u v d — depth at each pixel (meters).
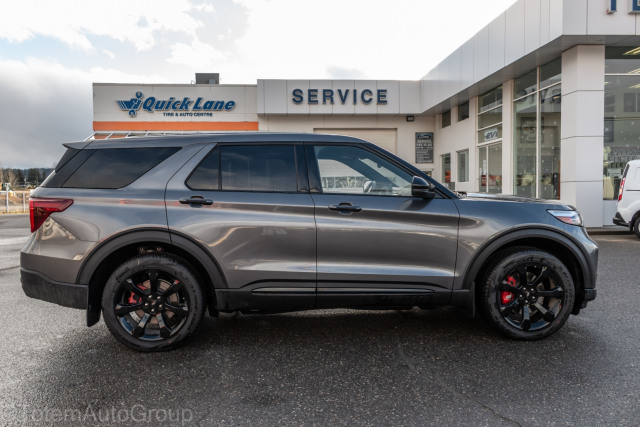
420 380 2.73
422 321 3.91
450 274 3.26
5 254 8.34
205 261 3.14
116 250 3.16
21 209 26.12
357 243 3.20
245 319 4.01
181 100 19.81
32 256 3.16
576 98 10.53
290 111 19.38
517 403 2.43
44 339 3.51
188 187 3.21
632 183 9.30
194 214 3.14
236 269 3.16
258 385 2.68
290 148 3.35
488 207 3.33
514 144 13.73
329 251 3.19
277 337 3.53
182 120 19.88
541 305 3.37
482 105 15.89
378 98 19.59
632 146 11.01
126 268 3.12
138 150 3.32
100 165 3.28
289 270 3.17
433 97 17.98
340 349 3.26
